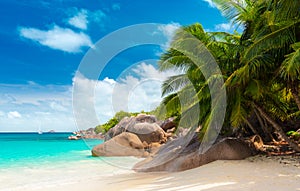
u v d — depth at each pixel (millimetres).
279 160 8852
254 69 8594
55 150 18891
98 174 9203
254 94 9234
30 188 7414
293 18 7887
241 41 10109
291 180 5902
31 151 18375
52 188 7148
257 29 9086
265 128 14273
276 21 8094
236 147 9477
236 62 10188
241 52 9273
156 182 6719
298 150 10258
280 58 9008
